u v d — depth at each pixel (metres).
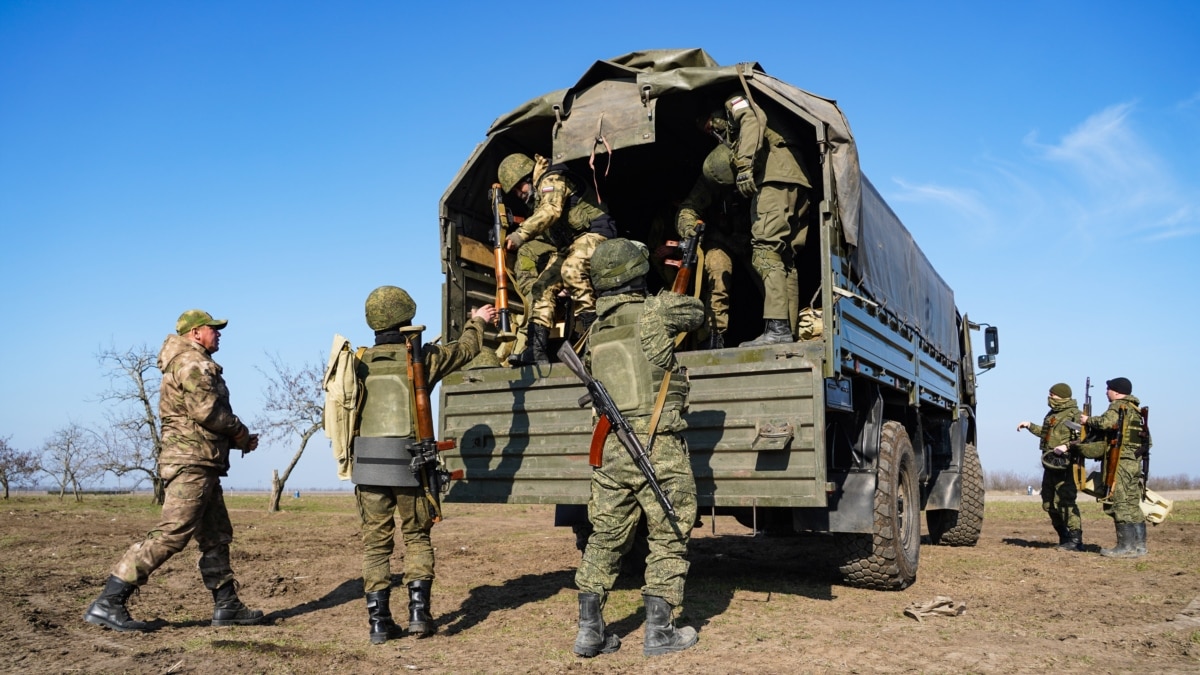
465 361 4.84
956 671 3.68
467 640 4.39
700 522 5.28
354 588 6.17
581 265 5.82
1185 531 10.30
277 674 3.72
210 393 4.65
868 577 5.63
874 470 5.48
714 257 6.33
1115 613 5.01
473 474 5.63
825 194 5.02
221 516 4.89
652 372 4.15
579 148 5.72
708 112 5.86
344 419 4.44
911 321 7.34
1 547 8.54
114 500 23.92
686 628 4.25
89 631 4.55
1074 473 8.38
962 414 9.14
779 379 4.67
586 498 5.16
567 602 5.42
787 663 3.81
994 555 8.02
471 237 6.39
